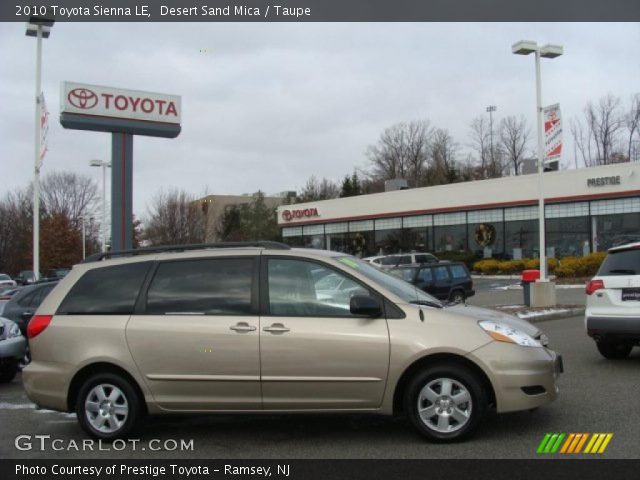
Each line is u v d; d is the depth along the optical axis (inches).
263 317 226.1
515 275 1299.2
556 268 1152.2
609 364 358.3
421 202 1581.0
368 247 1747.0
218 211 3147.1
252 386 223.6
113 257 262.1
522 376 213.0
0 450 230.5
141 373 230.4
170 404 229.0
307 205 1926.7
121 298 241.4
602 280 349.1
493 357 212.8
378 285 227.3
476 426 215.3
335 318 223.1
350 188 2758.4
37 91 818.2
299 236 1982.0
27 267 2731.3
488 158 2913.4
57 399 238.2
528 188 1338.6
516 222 1376.7
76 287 249.0
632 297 336.8
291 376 220.5
